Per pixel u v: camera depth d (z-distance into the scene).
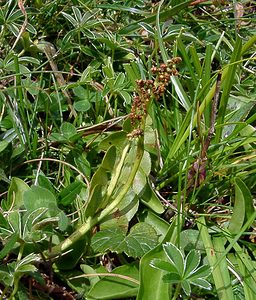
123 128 0.23
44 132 0.27
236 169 0.25
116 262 0.23
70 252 0.22
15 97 0.27
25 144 0.26
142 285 0.20
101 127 0.27
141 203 0.24
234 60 0.24
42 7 0.32
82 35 0.32
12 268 0.20
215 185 0.25
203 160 0.24
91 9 0.33
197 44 0.32
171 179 0.25
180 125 0.27
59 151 0.27
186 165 0.23
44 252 0.21
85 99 0.28
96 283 0.21
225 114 0.28
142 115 0.20
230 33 0.34
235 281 0.22
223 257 0.20
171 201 0.25
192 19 0.36
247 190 0.23
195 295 0.21
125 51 0.31
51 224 0.21
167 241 0.22
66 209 0.24
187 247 0.22
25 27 0.29
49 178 0.26
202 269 0.19
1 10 0.29
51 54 0.30
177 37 0.27
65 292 0.21
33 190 0.22
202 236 0.22
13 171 0.26
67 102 0.29
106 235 0.22
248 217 0.23
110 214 0.22
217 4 0.36
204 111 0.26
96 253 0.22
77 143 0.27
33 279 0.21
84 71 0.29
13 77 0.28
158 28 0.28
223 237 0.23
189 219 0.24
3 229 0.20
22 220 0.21
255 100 0.27
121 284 0.21
